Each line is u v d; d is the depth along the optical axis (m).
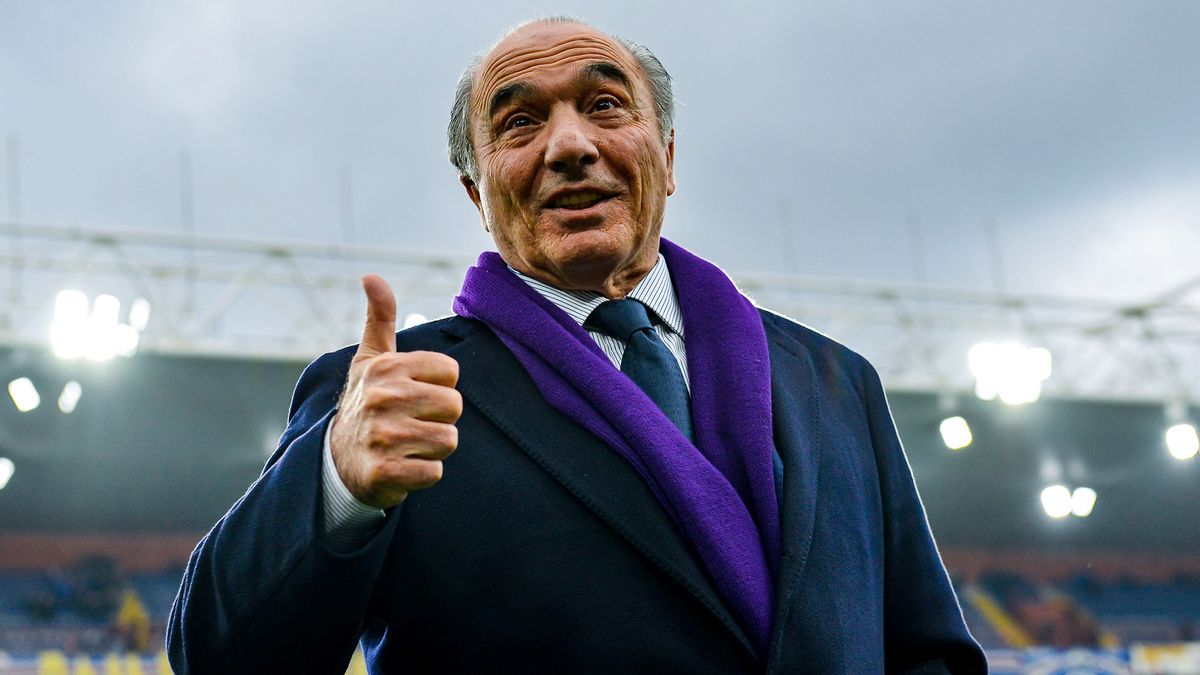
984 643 26.02
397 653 1.75
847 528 1.85
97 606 22.88
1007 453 24.83
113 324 18.34
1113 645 26.31
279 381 20.64
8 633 22.09
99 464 22.23
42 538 23.33
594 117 1.95
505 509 1.71
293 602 1.56
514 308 1.89
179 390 20.55
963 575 27.11
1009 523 27.17
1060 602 26.81
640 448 1.72
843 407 2.04
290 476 1.61
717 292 2.01
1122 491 26.45
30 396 19.72
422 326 1.99
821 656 1.70
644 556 1.67
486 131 2.00
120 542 23.73
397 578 1.73
